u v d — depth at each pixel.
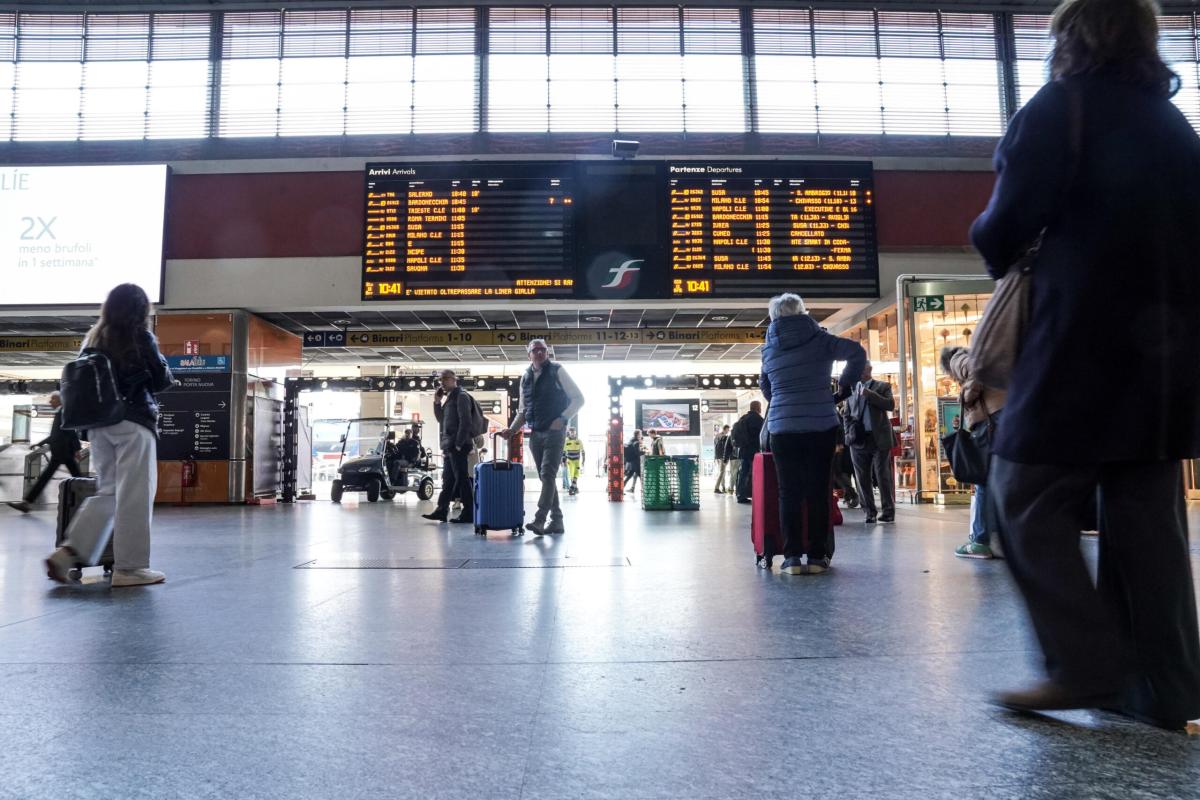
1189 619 1.82
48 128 13.32
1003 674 2.36
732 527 7.97
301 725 1.95
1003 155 1.86
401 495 19.22
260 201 12.67
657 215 11.77
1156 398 1.71
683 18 13.71
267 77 13.49
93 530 4.22
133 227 12.55
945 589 3.92
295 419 14.93
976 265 12.53
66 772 1.65
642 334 15.58
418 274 11.71
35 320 13.59
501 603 3.61
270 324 14.39
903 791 1.53
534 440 7.17
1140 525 1.81
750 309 13.48
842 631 2.98
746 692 2.21
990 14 13.92
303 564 5.06
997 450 1.87
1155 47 1.85
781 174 11.88
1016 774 1.60
